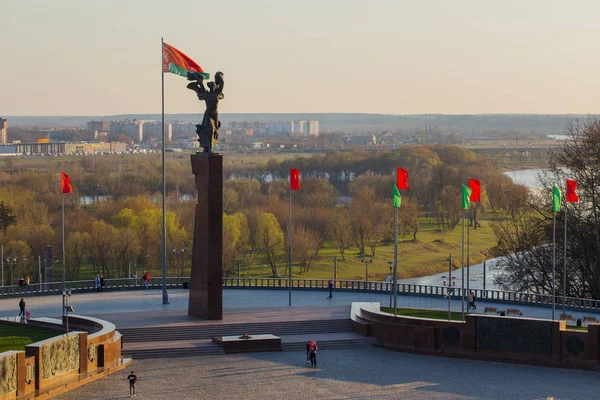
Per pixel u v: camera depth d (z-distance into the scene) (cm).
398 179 11912
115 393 9069
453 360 10738
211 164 11812
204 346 10900
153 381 9569
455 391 9269
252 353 10906
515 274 14875
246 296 14300
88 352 9738
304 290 14988
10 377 8319
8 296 14238
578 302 13038
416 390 9300
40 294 14550
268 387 9369
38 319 11438
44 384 8919
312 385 9462
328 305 13238
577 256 14312
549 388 9381
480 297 13588
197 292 12081
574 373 10069
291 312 12525
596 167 14450
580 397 9019
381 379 9750
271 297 14162
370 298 14062
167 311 12650
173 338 11288
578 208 14562
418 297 14162
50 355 9031
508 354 10606
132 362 10406
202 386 9381
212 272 11856
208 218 11838
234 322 11669
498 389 9350
